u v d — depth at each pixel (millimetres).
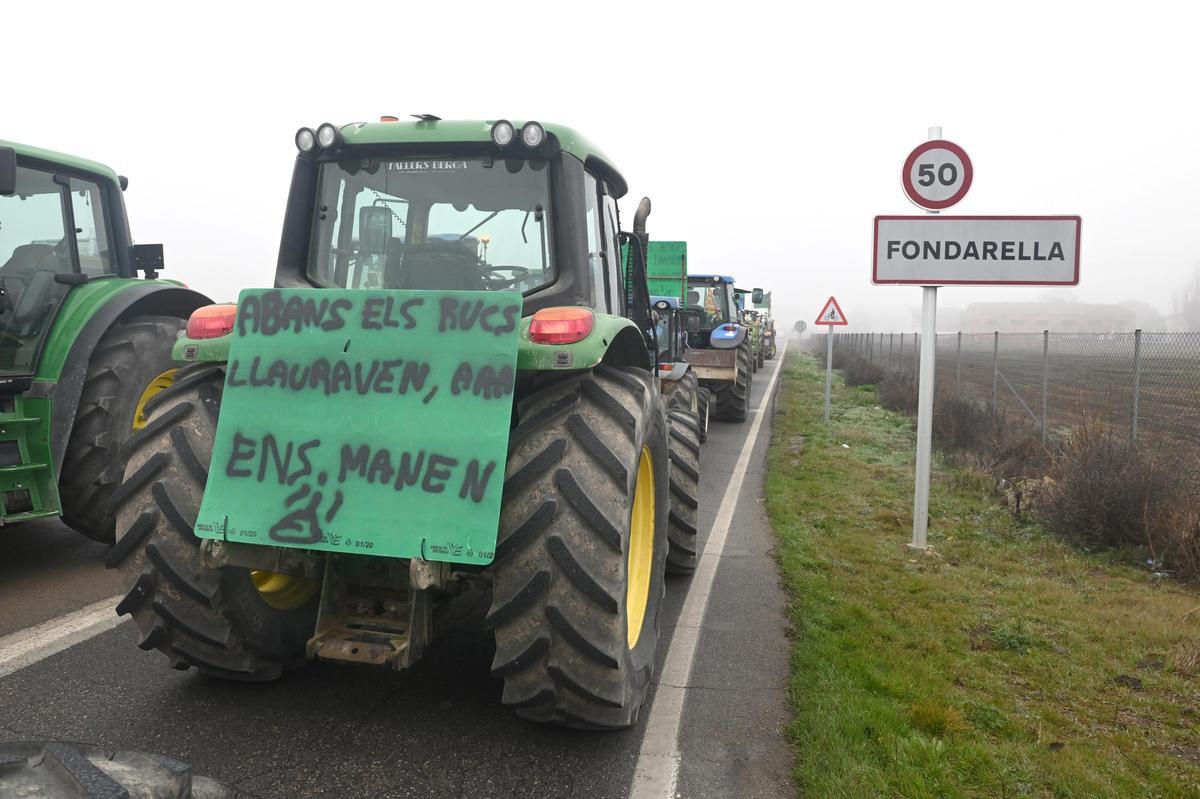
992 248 6484
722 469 9836
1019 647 4422
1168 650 4449
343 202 3623
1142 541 6402
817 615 4723
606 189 4188
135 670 3660
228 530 2789
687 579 5543
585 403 2986
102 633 4090
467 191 3553
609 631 2760
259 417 2871
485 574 3053
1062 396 15789
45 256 5215
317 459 2803
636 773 2994
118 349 5250
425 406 2789
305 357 2904
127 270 6062
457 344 2838
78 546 5703
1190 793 3004
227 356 3096
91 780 1276
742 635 4492
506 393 2764
